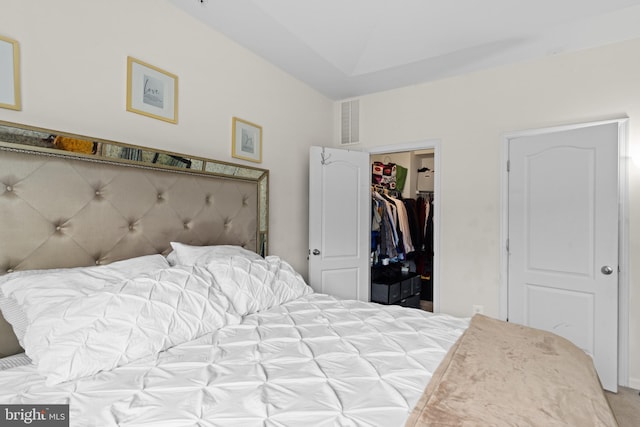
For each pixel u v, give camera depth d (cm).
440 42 231
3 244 117
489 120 268
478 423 72
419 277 405
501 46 231
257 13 195
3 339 114
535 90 250
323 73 277
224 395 86
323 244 294
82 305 106
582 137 225
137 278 124
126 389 88
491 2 193
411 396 87
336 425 74
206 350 115
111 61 156
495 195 264
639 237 213
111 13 156
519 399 83
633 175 216
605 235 215
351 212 311
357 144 333
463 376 94
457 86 282
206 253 174
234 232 215
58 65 137
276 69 264
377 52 250
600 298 217
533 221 246
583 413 80
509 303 257
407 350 116
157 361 105
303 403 82
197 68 199
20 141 119
